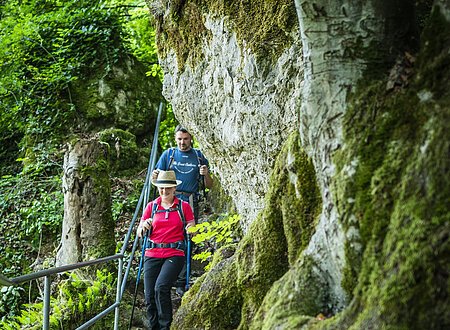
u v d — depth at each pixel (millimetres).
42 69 11383
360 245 2309
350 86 2594
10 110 11094
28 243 9250
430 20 2359
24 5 12148
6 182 10312
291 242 3107
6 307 7789
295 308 2625
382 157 2332
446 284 1818
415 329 1854
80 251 6512
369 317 2020
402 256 1969
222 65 4742
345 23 2613
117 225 8844
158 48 6242
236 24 4414
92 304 5590
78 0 11859
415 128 2248
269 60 4105
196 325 3658
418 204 2000
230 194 5758
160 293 4785
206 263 6973
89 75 11344
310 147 2805
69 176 6621
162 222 5004
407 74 2439
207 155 6039
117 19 11734
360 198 2326
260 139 4371
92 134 10906
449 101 2117
